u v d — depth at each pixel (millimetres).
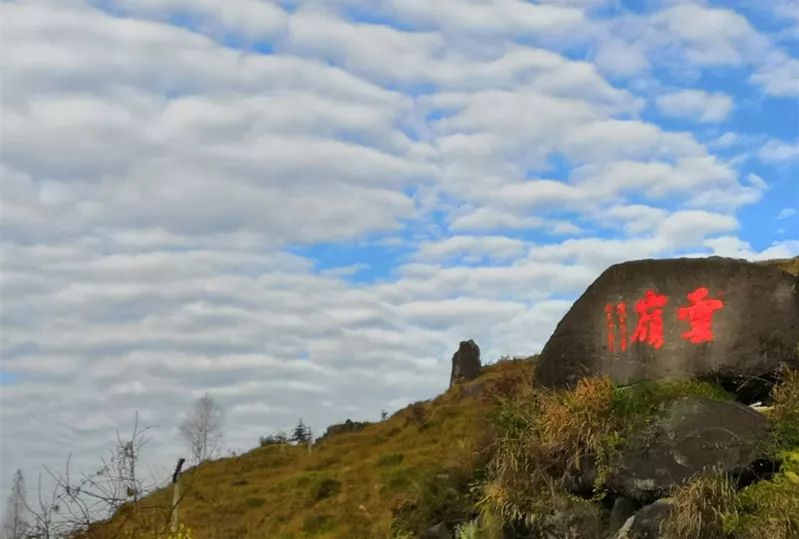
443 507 8539
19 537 7812
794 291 7957
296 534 16438
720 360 8055
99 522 8117
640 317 8516
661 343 8359
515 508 7582
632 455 7262
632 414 7566
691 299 8344
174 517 8859
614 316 8656
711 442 7000
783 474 6676
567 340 8859
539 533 7449
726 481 6621
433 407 29422
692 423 7172
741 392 8055
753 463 6820
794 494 6277
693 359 8172
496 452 8242
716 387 7984
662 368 8281
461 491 8602
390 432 28484
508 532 7629
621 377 8445
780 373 7773
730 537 6312
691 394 7676
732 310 8133
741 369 7953
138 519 8438
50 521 7676
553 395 8336
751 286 8125
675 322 8352
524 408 8609
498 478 7941
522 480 7770
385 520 10016
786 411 7180
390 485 16625
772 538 6004
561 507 7461
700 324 8234
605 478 7328
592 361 8656
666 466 7039
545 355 9016
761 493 6508
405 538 8586
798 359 7754
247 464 28688
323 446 30109
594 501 7426
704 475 6762
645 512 6785
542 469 7762
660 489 6980
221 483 24922
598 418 7629
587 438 7547
